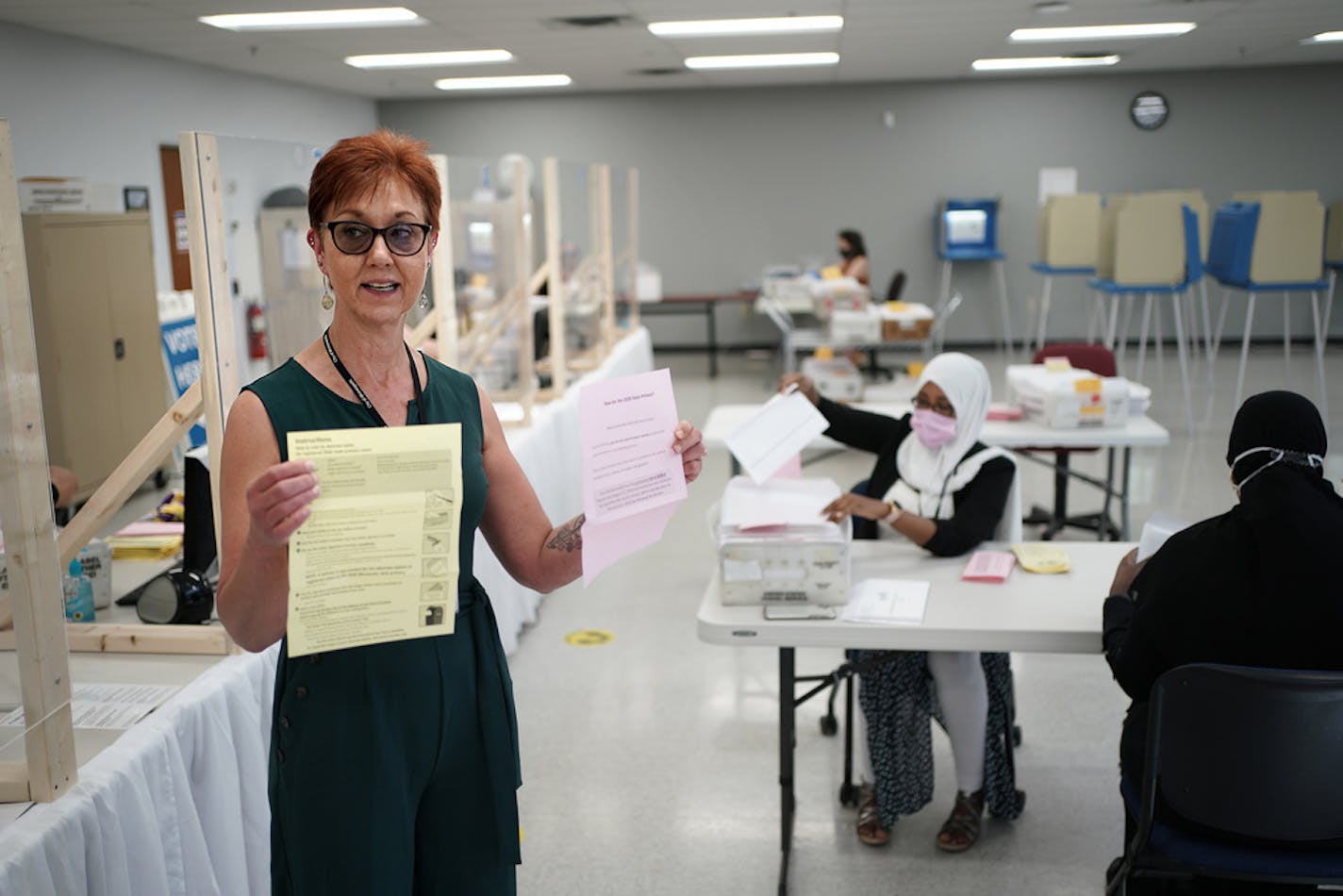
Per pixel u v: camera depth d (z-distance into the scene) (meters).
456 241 4.65
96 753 1.96
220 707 2.26
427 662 1.46
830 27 7.50
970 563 2.80
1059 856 2.86
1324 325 10.52
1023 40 8.41
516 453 4.39
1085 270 9.95
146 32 7.07
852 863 2.85
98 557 2.69
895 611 2.51
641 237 12.27
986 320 12.11
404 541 1.31
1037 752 3.43
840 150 11.90
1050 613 2.51
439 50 8.25
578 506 5.56
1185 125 11.49
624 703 3.84
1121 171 11.66
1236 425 2.08
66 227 4.53
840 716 3.68
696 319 12.38
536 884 2.79
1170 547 2.12
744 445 2.66
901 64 9.94
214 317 2.31
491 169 5.50
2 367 1.70
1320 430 2.04
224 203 2.34
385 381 1.46
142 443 2.45
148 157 8.17
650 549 5.61
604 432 1.51
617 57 8.86
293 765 1.45
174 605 2.50
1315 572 1.95
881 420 3.34
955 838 2.88
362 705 1.43
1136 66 10.73
